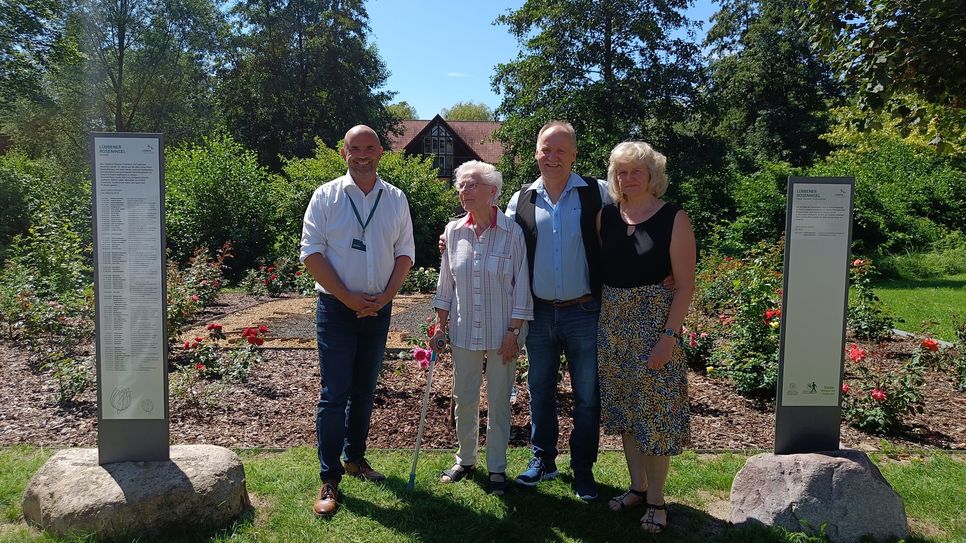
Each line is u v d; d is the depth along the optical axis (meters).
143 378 3.22
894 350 7.37
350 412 3.67
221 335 6.15
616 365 3.22
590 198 3.45
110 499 2.97
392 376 5.67
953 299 12.16
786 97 34.34
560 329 3.49
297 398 5.18
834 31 7.37
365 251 3.44
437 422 4.66
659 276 3.13
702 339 6.42
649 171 3.14
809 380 3.32
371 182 3.51
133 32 35.00
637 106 23.80
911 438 4.57
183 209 15.99
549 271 3.44
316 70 34.94
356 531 3.14
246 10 35.00
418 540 3.07
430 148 43.50
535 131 24.02
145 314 3.21
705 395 5.44
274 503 3.40
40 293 8.94
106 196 3.16
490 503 3.45
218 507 3.11
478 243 3.50
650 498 3.24
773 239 18.66
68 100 35.06
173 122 38.28
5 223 16.52
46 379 5.68
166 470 3.15
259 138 34.75
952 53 6.55
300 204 16.94
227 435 4.41
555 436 3.72
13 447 4.14
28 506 3.16
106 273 3.17
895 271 16.47
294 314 10.06
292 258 14.45
